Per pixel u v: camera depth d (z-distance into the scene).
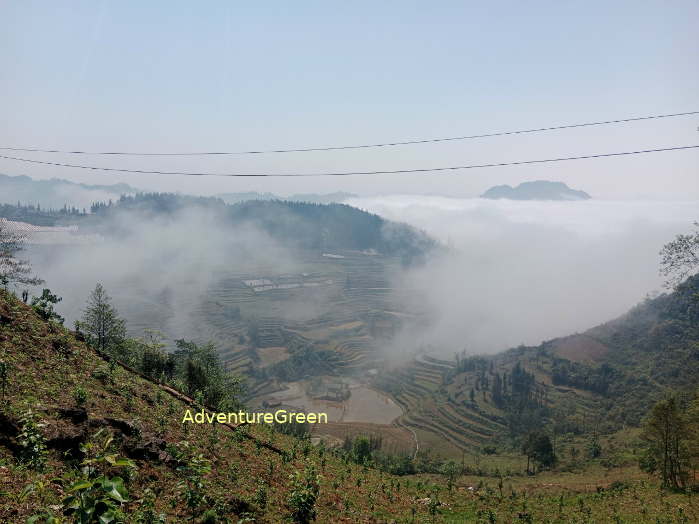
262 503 17.41
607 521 29.05
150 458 16.92
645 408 155.38
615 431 145.75
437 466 91.81
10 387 17.11
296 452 29.06
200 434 22.88
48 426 14.86
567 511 31.14
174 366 49.69
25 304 28.27
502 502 31.34
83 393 18.95
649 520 29.09
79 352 25.56
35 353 21.98
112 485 7.27
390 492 27.19
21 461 12.96
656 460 57.34
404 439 173.38
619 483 49.78
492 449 151.75
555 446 131.75
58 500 11.77
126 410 20.84
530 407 189.12
